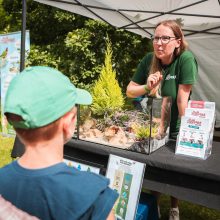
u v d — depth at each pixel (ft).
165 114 6.73
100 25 24.25
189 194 5.46
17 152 7.77
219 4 11.44
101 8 13.24
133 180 5.82
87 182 3.16
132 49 25.04
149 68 8.16
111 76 6.61
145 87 7.32
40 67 3.46
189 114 6.34
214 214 10.58
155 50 7.62
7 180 3.17
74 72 25.72
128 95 7.83
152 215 7.35
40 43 28.53
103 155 6.33
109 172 6.14
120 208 5.89
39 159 3.20
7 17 30.27
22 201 3.03
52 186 3.05
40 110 3.11
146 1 12.15
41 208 3.00
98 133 6.57
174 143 7.07
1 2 30.17
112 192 3.24
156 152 6.27
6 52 18.56
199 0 11.59
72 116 3.40
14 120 3.16
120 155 6.08
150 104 5.86
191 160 5.82
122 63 24.94
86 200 3.02
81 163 6.61
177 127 7.41
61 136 3.35
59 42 27.37
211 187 5.25
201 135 6.03
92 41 25.04
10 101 3.13
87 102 3.87
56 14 26.04
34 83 3.18
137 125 6.08
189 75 7.29
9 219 2.68
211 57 18.17
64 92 3.28
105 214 3.08
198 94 18.98
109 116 6.41
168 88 7.57
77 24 26.55
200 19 14.15
